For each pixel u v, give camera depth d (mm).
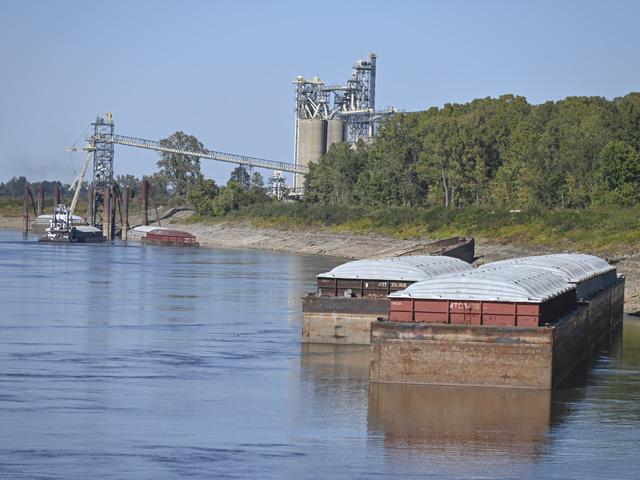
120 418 137625
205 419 138000
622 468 118625
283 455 121188
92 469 114562
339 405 145750
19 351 188750
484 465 118625
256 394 153500
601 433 133125
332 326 198375
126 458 119000
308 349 193625
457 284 155750
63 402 146500
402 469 116438
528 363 151625
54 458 118312
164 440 127125
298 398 150500
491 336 152000
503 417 139500
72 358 182500
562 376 166375
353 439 128500
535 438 130125
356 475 114062
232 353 189500
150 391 155125
